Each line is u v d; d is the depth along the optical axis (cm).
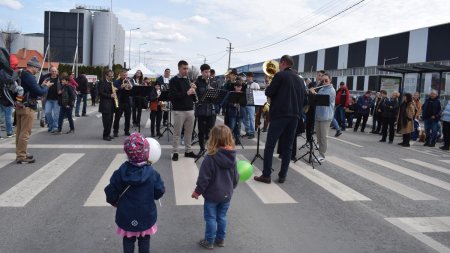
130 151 363
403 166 962
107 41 9381
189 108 902
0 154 920
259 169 858
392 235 502
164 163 876
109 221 520
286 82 707
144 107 1361
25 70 815
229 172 449
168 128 1228
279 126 712
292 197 652
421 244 476
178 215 550
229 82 1221
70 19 9025
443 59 3269
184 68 881
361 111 1781
